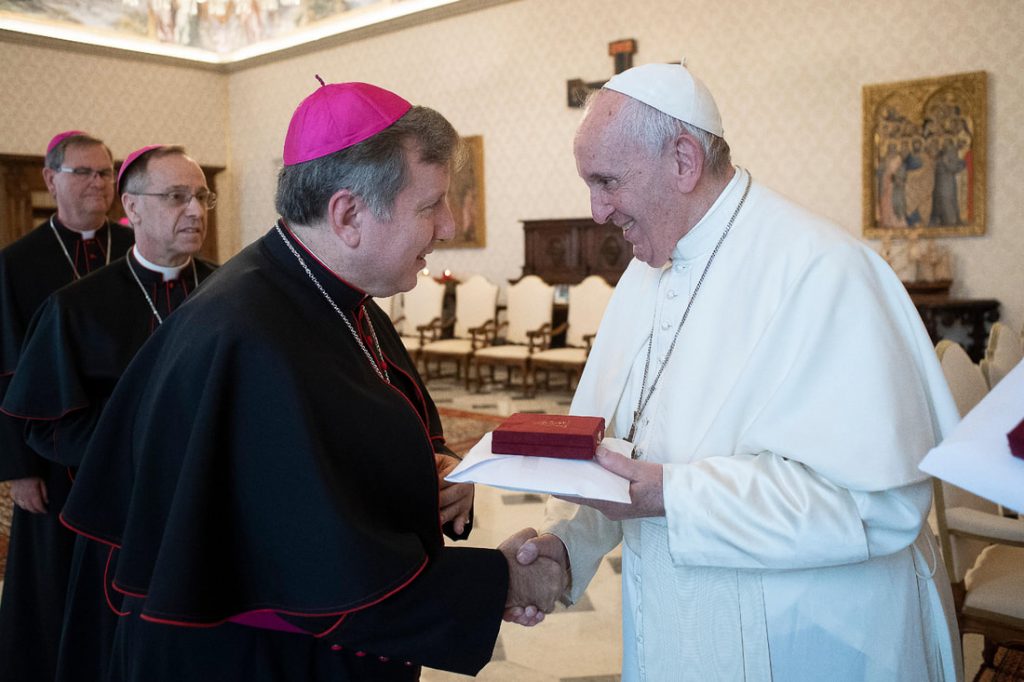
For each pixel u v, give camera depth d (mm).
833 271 1481
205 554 1232
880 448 1361
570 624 3371
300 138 1367
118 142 11445
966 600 2322
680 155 1540
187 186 2352
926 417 1447
